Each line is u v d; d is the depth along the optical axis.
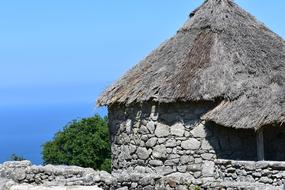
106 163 27.61
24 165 19.53
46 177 18.19
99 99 22.94
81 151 28.16
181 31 23.00
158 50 23.03
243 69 20.69
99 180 16.23
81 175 17.59
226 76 20.42
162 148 21.22
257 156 20.03
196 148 20.77
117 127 22.78
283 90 19.81
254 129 19.36
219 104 20.23
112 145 23.16
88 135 28.41
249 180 17.47
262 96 19.80
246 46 21.47
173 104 21.00
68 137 28.53
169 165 21.11
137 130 21.84
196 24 22.61
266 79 20.42
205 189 15.84
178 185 16.12
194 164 20.78
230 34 21.70
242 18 22.77
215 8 22.72
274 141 21.28
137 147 21.86
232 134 20.75
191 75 20.73
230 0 23.19
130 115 22.12
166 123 21.14
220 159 19.70
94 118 28.94
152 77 21.53
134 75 22.64
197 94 20.23
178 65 21.31
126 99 21.69
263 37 22.45
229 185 15.46
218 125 20.62
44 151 28.73
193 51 21.53
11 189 14.52
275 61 21.38
